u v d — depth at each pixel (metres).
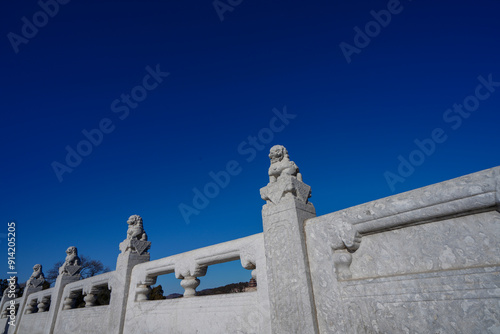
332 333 3.08
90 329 6.65
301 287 3.34
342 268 3.23
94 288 7.38
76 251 9.55
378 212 3.02
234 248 4.43
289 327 3.32
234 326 4.02
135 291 5.91
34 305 11.13
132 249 6.49
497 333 2.23
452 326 2.43
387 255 3.02
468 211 2.59
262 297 3.81
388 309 2.77
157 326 5.10
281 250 3.65
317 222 3.53
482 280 2.37
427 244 2.81
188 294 5.05
